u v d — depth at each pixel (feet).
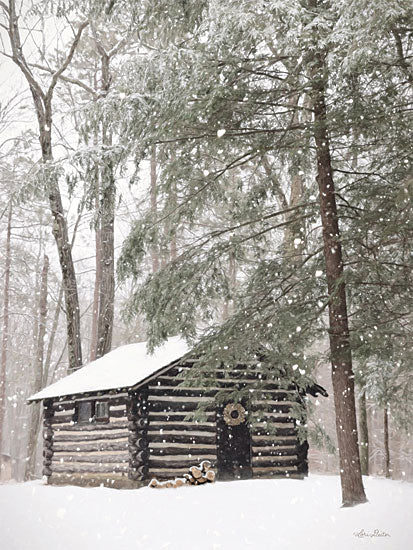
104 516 36.35
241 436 58.80
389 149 38.96
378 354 40.04
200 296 43.55
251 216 47.85
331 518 31.86
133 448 54.95
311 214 44.24
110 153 41.57
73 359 82.43
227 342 41.27
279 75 41.45
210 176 42.16
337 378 39.88
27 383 145.89
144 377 54.85
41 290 104.88
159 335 42.98
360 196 41.19
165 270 43.29
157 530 32.40
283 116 44.60
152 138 39.68
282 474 59.57
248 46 37.29
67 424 64.39
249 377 59.21
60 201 83.46
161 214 42.88
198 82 37.40
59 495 44.68
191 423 57.00
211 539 30.01
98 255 106.63
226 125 40.19
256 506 39.19
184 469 55.77
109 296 84.43
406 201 35.14
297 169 47.70
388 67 37.11
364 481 52.47
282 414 61.00
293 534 29.91
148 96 39.86
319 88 37.96
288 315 41.32
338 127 37.70
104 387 57.67
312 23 34.32
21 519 33.53
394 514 30.91
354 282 39.09
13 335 141.49
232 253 44.52
